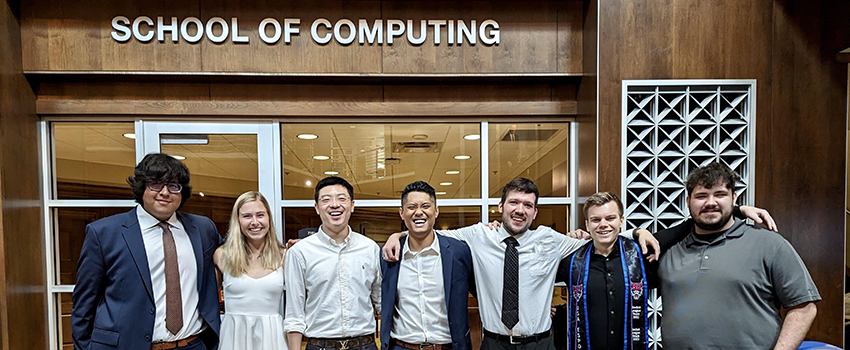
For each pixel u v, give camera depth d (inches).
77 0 100.8
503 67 106.9
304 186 113.3
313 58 104.3
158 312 73.0
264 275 79.8
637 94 100.5
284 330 77.2
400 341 76.6
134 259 71.6
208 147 110.5
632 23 97.6
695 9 98.1
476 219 115.5
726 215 64.9
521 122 115.1
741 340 62.7
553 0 107.3
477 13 106.6
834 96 99.0
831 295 99.0
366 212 115.1
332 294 76.7
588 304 73.1
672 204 99.7
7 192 96.5
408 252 76.7
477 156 115.0
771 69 98.7
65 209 109.5
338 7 105.0
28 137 101.8
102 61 101.1
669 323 68.1
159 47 101.9
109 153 110.0
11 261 97.4
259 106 106.9
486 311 78.0
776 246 63.4
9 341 96.6
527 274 76.3
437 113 109.7
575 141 112.6
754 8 98.7
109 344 69.6
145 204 73.0
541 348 75.0
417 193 73.4
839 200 99.0
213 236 82.2
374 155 115.0
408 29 105.3
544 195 115.2
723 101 102.0
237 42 102.9
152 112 104.9
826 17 98.4
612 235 71.5
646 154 99.0
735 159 99.7
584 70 105.7
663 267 71.0
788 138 98.8
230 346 77.3
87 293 71.4
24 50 100.0
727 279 64.1
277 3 103.9
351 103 108.7
